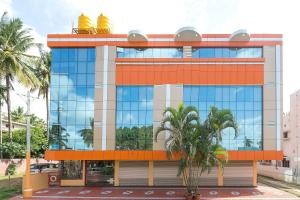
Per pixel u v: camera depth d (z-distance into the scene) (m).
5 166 41.97
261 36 31.27
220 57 31.47
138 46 31.67
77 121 31.14
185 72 31.19
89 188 30.44
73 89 31.44
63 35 31.77
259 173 49.66
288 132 45.97
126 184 31.47
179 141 24.69
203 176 31.39
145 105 31.19
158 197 25.69
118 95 31.42
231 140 30.42
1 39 40.62
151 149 30.67
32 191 27.80
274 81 30.86
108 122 30.97
